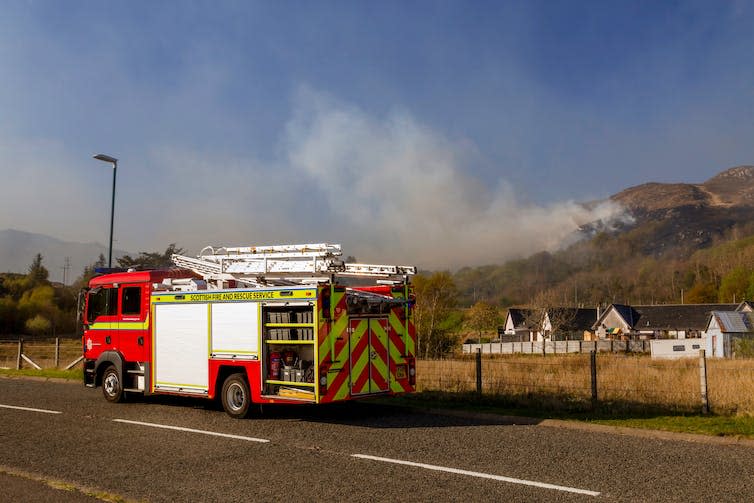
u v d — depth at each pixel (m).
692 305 85.50
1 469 7.91
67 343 54.91
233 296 12.15
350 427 10.76
